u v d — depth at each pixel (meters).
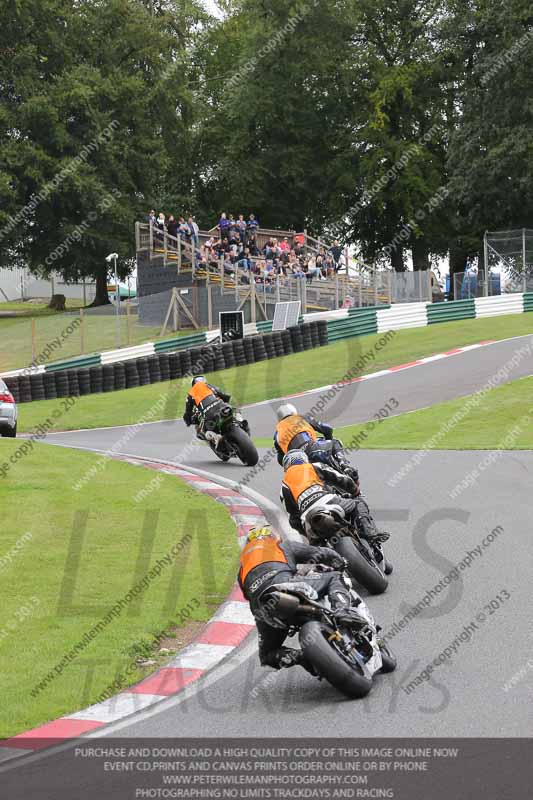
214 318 132.00
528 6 161.75
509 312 135.25
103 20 196.00
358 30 198.62
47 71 187.88
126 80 188.12
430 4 191.12
